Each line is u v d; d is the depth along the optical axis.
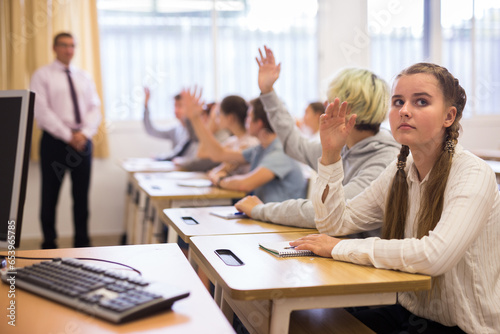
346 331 1.26
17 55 4.55
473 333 1.27
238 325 1.60
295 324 1.30
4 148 1.23
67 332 0.88
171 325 0.92
